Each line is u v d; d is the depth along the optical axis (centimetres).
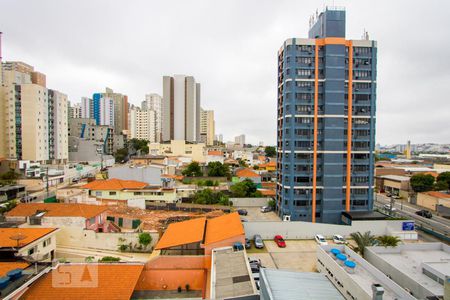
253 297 2411
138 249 4222
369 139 6075
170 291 3375
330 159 5997
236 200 7312
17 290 2514
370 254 3469
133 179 7481
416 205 7844
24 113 10331
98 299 2688
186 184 8769
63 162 12050
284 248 4494
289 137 6091
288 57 6047
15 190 7531
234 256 3341
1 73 13025
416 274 2944
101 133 16050
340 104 5959
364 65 6044
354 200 6053
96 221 4622
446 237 5072
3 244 3325
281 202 6341
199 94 19312
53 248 3909
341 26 6094
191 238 3800
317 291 2100
